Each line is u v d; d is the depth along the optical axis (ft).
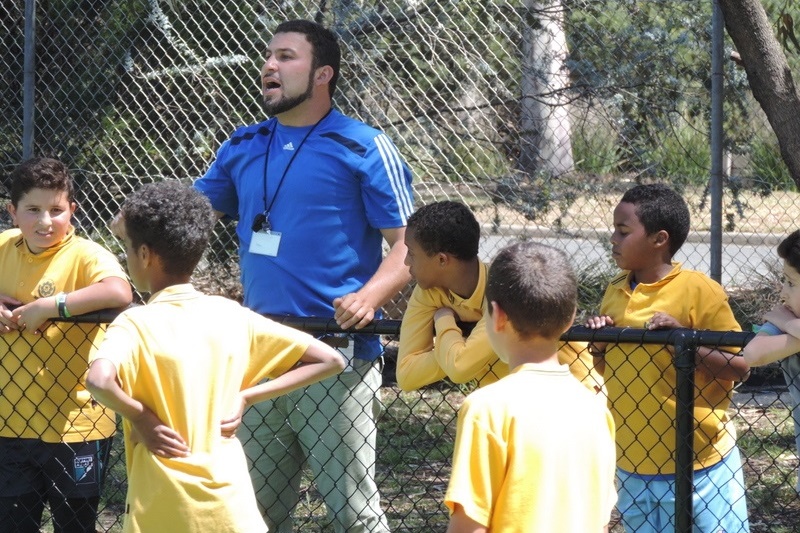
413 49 58.29
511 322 21.27
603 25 57.06
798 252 26.84
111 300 31.19
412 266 28.99
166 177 63.26
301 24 34.60
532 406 20.53
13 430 32.76
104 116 63.10
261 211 34.68
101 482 33.63
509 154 57.67
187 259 25.14
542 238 58.39
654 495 31.94
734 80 57.11
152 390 24.07
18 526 33.12
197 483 23.91
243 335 25.40
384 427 57.88
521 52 57.41
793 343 26.35
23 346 32.40
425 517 42.73
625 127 57.47
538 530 19.98
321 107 34.83
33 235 32.22
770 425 55.93
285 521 34.86
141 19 62.95
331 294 33.99
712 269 48.57
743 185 59.72
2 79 64.75
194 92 60.80
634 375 31.91
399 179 34.17
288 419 33.88
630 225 32.19
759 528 43.34
